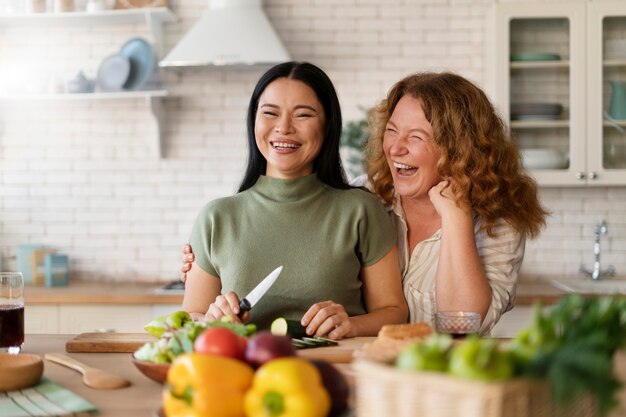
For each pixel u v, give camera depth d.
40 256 4.44
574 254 4.59
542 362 1.06
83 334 2.06
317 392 1.17
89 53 4.66
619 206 4.58
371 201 2.33
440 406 1.04
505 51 4.25
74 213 4.70
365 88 4.60
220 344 1.26
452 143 2.39
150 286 4.39
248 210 2.30
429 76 2.56
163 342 1.60
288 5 4.60
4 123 4.71
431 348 1.09
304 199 2.29
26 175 4.72
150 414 1.38
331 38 4.59
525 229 2.49
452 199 2.37
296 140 2.26
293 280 2.21
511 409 1.04
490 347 1.06
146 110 4.67
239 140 4.63
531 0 4.46
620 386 1.08
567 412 1.13
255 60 4.19
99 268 4.69
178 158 4.66
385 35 4.59
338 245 2.25
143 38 4.61
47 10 4.44
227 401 1.20
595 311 1.25
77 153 4.69
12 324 1.89
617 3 4.20
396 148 2.43
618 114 4.21
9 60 4.67
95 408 1.38
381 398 1.08
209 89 4.62
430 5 4.57
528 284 4.39
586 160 4.23
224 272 2.27
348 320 2.05
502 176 2.46
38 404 1.42
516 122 4.26
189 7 4.60
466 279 2.31
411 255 2.46
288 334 2.00
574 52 4.22
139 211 4.67
